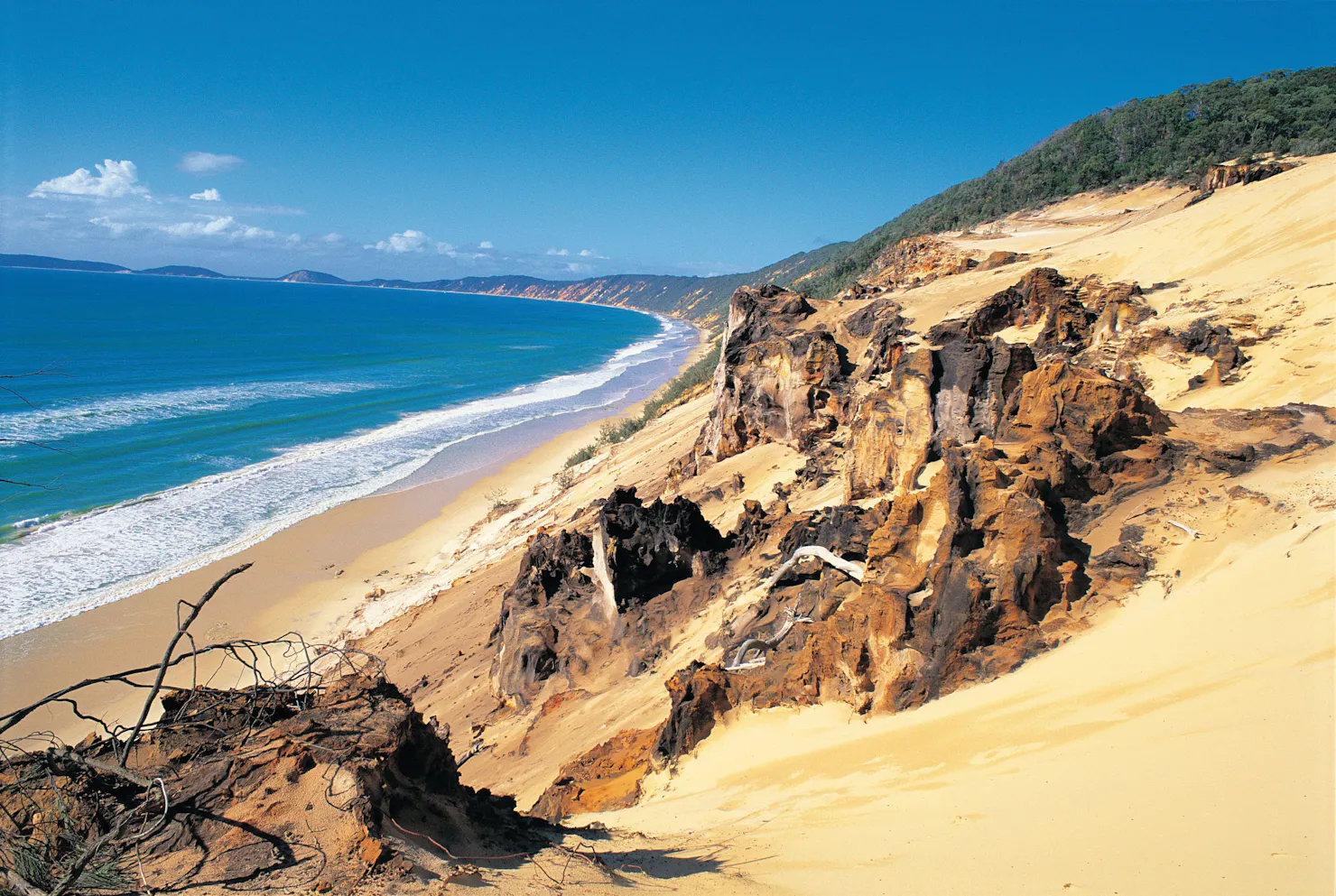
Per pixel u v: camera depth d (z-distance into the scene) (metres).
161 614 34.81
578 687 22.27
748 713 15.64
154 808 6.92
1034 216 80.75
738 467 35.69
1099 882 7.83
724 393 39.62
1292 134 73.94
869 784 11.67
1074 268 41.88
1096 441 16.69
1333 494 13.90
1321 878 6.94
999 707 12.36
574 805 15.34
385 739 7.97
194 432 67.69
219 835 6.72
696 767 14.84
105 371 95.81
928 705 13.37
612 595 24.03
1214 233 37.56
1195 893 7.34
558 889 7.23
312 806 7.07
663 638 22.70
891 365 32.06
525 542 38.62
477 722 23.00
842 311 42.38
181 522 46.41
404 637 32.03
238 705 8.22
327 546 44.38
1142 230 43.94
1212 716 10.02
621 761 16.62
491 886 6.92
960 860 8.77
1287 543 13.12
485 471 60.56
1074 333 31.45
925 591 14.42
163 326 160.88
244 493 52.56
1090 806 9.20
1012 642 13.54
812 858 9.47
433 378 111.88
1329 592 11.34
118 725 7.11
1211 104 89.19
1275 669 10.34
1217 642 11.52
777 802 12.02
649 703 19.19
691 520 25.44
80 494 50.41
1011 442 17.19
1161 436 17.11
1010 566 13.79
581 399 98.69
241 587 38.31
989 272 45.78
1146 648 12.17
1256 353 25.03
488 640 27.98
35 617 33.91
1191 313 29.06
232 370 105.25
